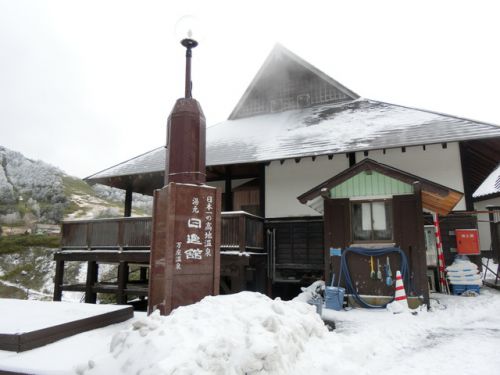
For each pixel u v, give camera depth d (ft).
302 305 17.11
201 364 10.69
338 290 26.00
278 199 41.86
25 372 12.70
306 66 54.49
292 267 39.70
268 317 13.24
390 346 16.67
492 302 26.14
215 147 46.88
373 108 48.75
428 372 13.24
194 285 19.90
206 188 21.22
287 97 56.80
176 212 19.88
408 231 26.04
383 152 38.34
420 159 37.27
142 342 12.23
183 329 12.69
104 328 18.75
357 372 12.51
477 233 32.86
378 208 27.22
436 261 32.81
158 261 20.45
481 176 45.70
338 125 44.65
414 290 25.27
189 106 22.06
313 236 39.73
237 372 10.74
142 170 44.83
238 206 46.47
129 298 57.00
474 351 15.75
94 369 11.98
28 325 16.16
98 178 46.70
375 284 26.48
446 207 30.37
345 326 21.04
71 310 20.20
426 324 21.09
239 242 32.63
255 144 44.70
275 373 10.92
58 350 14.78
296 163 42.06
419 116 42.09
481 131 33.55
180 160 21.36
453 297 28.81
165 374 10.00
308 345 14.16
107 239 38.06
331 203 28.22
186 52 23.53
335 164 40.63
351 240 27.30
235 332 12.64
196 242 20.34
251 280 37.83
